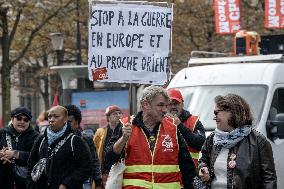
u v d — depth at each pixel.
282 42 16.52
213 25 33.91
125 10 9.34
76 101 23.28
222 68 13.53
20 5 27.12
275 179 7.48
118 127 8.13
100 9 9.30
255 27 32.19
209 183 7.68
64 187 9.32
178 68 34.34
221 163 7.56
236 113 7.54
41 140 9.60
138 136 7.92
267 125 12.32
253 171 7.46
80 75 23.50
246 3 32.69
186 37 34.44
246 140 7.55
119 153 7.84
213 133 7.80
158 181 7.86
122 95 22.86
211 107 12.93
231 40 33.91
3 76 27.89
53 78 41.12
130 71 9.33
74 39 34.88
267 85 12.75
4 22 27.38
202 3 33.72
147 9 9.36
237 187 7.44
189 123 10.14
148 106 7.91
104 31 9.30
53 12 29.31
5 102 27.91
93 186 11.73
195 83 13.54
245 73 13.13
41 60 43.06
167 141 7.93
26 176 10.27
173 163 7.95
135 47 9.34
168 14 9.41
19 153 10.54
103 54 9.30
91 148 10.95
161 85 9.37
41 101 57.69
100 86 24.20
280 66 13.15
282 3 24.28
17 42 32.81
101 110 23.05
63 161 9.41
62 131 9.45
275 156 12.23
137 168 7.88
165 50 9.39
